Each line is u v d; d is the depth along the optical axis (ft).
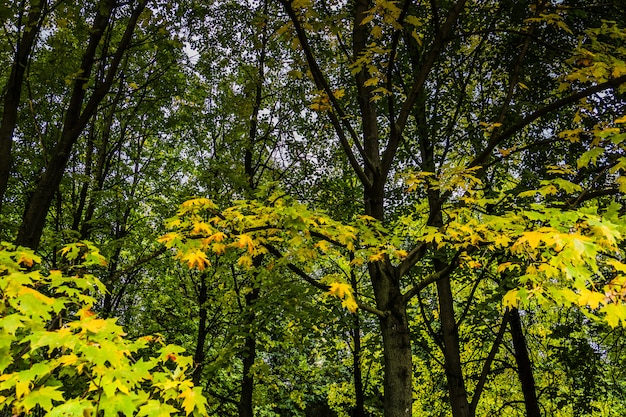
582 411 26.81
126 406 5.77
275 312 23.17
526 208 16.84
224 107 33.53
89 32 18.30
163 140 40.45
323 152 34.71
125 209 33.27
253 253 11.93
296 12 14.11
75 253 9.83
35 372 5.74
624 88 13.30
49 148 29.04
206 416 6.66
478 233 11.73
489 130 17.39
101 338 6.48
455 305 32.53
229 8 31.94
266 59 33.01
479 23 24.06
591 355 24.17
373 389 47.93
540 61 22.80
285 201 11.82
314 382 59.41
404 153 27.86
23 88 26.63
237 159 33.53
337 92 14.78
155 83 31.27
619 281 7.29
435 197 20.92
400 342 13.56
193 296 40.01
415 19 12.14
